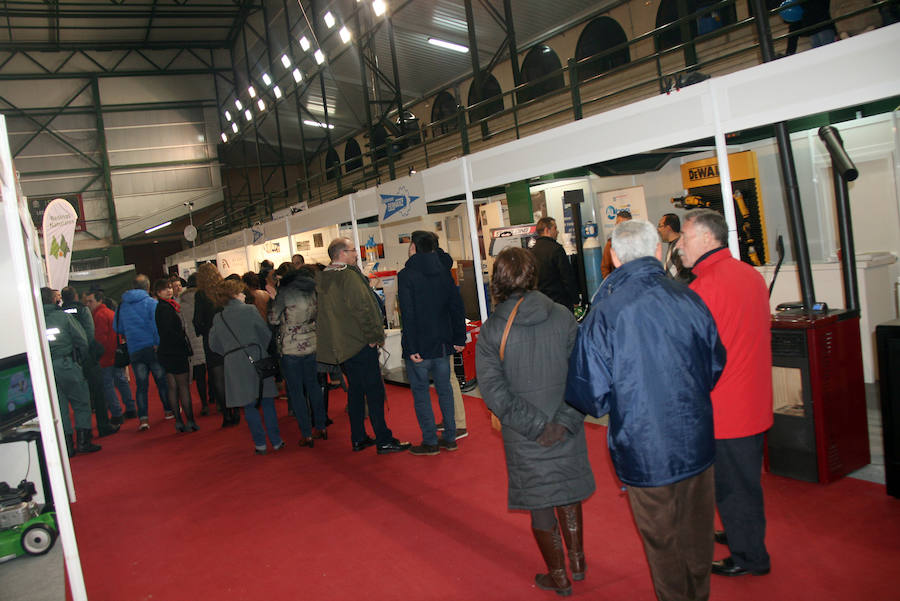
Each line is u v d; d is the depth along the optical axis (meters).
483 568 3.04
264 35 21.44
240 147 26.03
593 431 4.95
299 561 3.37
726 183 3.79
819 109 3.35
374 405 5.05
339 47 16.08
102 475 5.62
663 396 2.04
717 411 2.54
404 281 4.64
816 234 6.56
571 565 2.81
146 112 25.02
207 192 25.80
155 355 7.49
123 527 4.25
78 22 21.70
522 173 5.46
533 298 2.61
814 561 2.69
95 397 7.20
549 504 2.56
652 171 8.41
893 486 3.14
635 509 2.15
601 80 11.09
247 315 5.47
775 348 3.50
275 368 5.56
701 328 2.09
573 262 8.77
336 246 5.03
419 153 16.56
